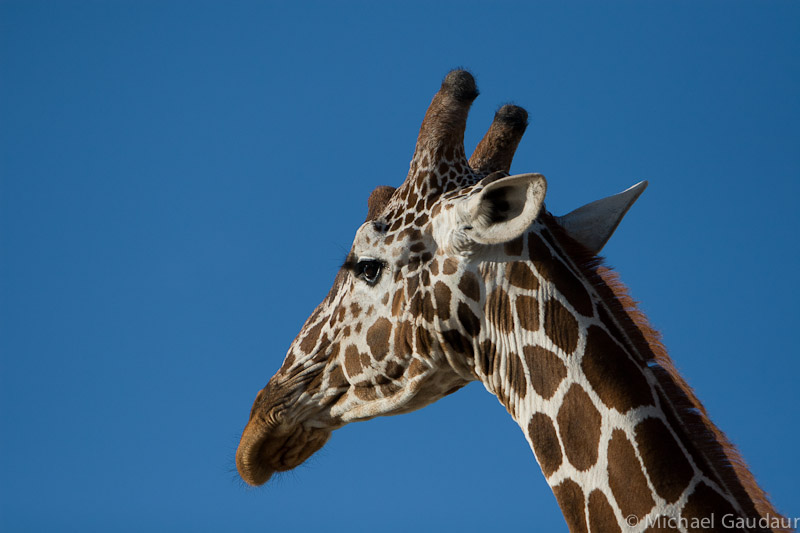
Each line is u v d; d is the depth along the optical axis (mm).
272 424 18141
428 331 16672
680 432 14297
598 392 14812
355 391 17797
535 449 15359
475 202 15344
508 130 18766
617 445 14398
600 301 15641
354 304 17750
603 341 15133
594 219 17891
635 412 14469
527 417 15555
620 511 14117
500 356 16062
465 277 16312
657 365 15094
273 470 18812
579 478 14680
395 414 17859
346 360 17766
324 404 18188
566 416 15008
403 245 17156
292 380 18234
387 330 17156
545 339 15516
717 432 14648
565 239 16469
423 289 16766
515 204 15008
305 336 18609
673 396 14789
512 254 16109
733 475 14086
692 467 13969
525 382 15664
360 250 17672
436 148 17562
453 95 17766
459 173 17625
